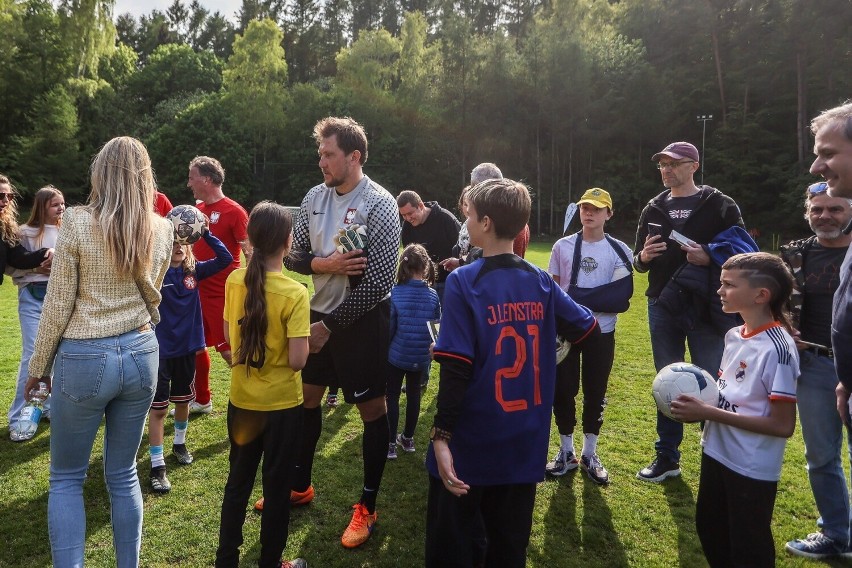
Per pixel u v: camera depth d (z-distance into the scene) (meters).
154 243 2.38
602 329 3.71
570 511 3.33
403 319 3.96
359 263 2.77
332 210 2.97
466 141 42.31
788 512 3.34
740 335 2.46
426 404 5.12
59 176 39.06
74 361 2.16
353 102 44.16
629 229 41.81
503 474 2.05
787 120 39.00
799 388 2.91
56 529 2.20
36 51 39.97
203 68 52.59
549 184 42.84
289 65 59.03
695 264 3.50
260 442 2.61
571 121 39.91
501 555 2.14
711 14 41.53
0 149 38.44
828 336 2.80
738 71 39.53
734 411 2.38
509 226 2.10
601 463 3.95
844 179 1.88
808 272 2.85
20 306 4.23
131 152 2.26
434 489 2.13
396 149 44.06
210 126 42.81
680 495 3.53
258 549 2.88
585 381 3.75
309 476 3.26
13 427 4.11
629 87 39.75
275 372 2.56
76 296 2.21
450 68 41.50
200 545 2.88
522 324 2.08
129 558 2.37
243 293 2.62
